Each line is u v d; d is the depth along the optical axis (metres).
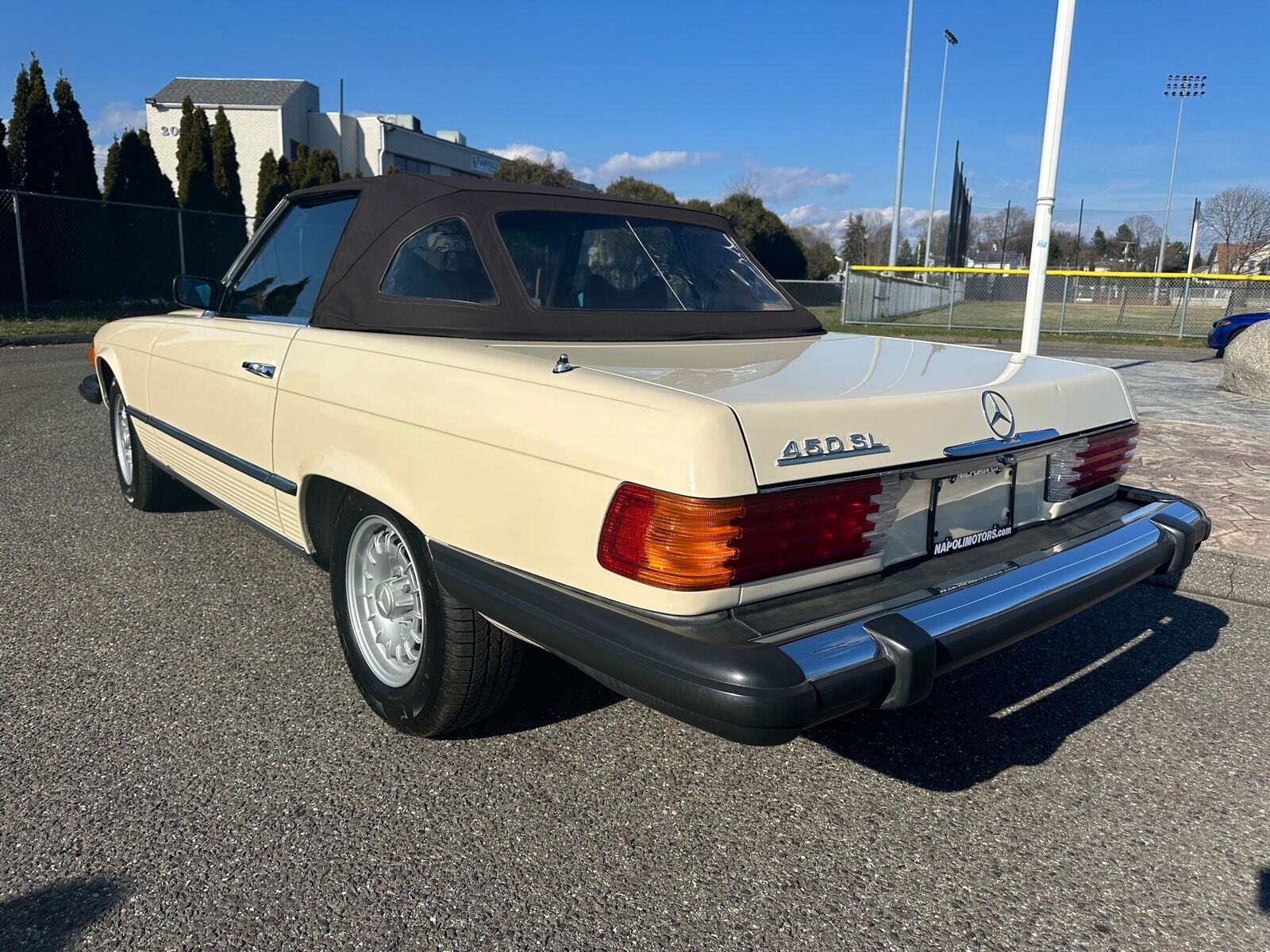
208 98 38.88
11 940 1.93
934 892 2.22
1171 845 2.43
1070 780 2.73
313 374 2.83
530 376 2.22
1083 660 3.58
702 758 2.77
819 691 1.85
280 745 2.73
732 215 38.69
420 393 2.44
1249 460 6.25
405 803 2.47
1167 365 14.41
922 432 2.23
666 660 1.89
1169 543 2.80
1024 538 2.61
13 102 16.30
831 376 2.38
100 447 6.50
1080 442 2.73
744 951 2.00
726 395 2.03
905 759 2.83
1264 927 2.13
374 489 2.58
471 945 1.98
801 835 2.42
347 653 2.93
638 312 2.91
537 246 2.88
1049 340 19.73
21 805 2.40
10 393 8.77
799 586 2.07
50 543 4.41
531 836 2.36
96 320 15.20
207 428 3.55
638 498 1.95
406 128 43.44
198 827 2.33
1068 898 2.21
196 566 4.16
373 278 2.89
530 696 3.12
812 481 2.00
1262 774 2.78
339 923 2.02
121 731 2.77
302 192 3.47
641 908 2.12
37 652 3.28
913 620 2.09
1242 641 3.78
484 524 2.27
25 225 16.06
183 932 1.97
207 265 18.53
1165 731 3.04
